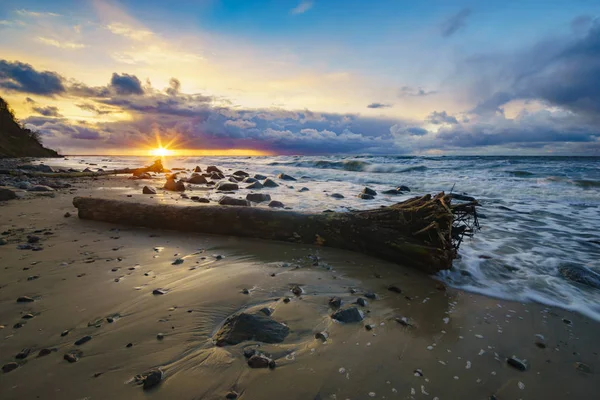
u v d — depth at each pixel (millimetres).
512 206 9477
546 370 2197
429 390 1952
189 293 3074
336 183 15672
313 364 2123
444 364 2207
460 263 4309
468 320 2828
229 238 5090
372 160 32656
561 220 7395
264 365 2062
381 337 2496
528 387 2031
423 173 20172
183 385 1873
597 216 7875
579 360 2312
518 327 2742
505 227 6648
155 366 2023
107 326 2465
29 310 2672
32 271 3523
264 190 12141
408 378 2045
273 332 2412
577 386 2053
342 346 2344
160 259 4039
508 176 17703
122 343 2250
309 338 2418
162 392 1812
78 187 11297
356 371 2080
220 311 2748
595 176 16891
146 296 2988
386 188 13445
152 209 5594
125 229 5441
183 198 8953
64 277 3385
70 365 2004
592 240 5547
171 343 2264
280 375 1998
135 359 2084
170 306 2809
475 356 2316
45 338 2281
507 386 2031
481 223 7059
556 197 11070
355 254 4453
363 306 3002
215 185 13297
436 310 3002
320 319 2693
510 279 3809
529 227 6648
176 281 3359
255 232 5070
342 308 2836
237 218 5176
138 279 3385
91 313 2650
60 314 2617
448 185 14344
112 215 5785
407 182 15664
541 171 19734
